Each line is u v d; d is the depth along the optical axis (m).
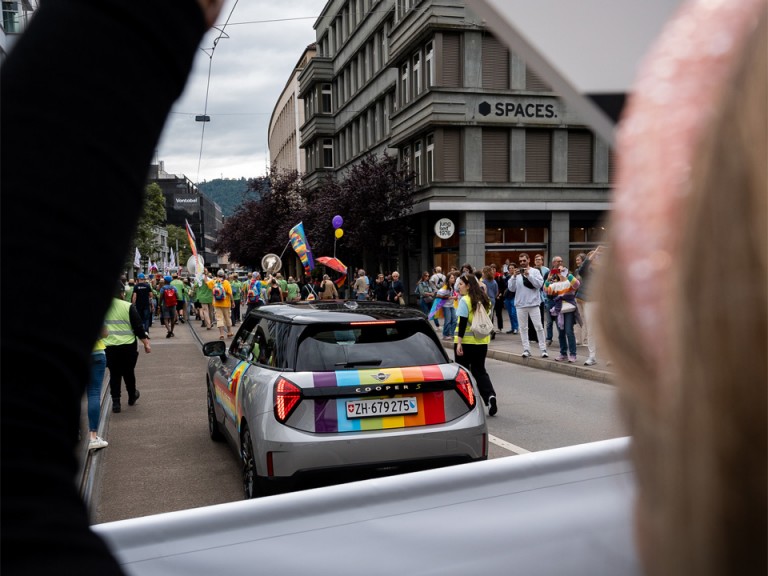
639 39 0.51
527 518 1.45
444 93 25.02
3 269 0.34
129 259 0.40
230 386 5.73
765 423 0.27
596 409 8.13
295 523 1.40
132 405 9.02
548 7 0.53
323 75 42.88
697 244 0.29
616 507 1.46
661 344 0.31
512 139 25.78
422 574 1.42
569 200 26.31
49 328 0.34
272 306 5.88
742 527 0.28
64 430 0.35
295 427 4.45
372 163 28.30
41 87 0.37
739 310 0.27
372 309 5.19
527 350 12.23
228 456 6.36
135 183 0.39
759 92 0.28
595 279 0.36
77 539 0.33
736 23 0.31
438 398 4.67
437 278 20.33
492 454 6.29
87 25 0.39
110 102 0.38
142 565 1.33
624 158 0.34
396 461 4.52
